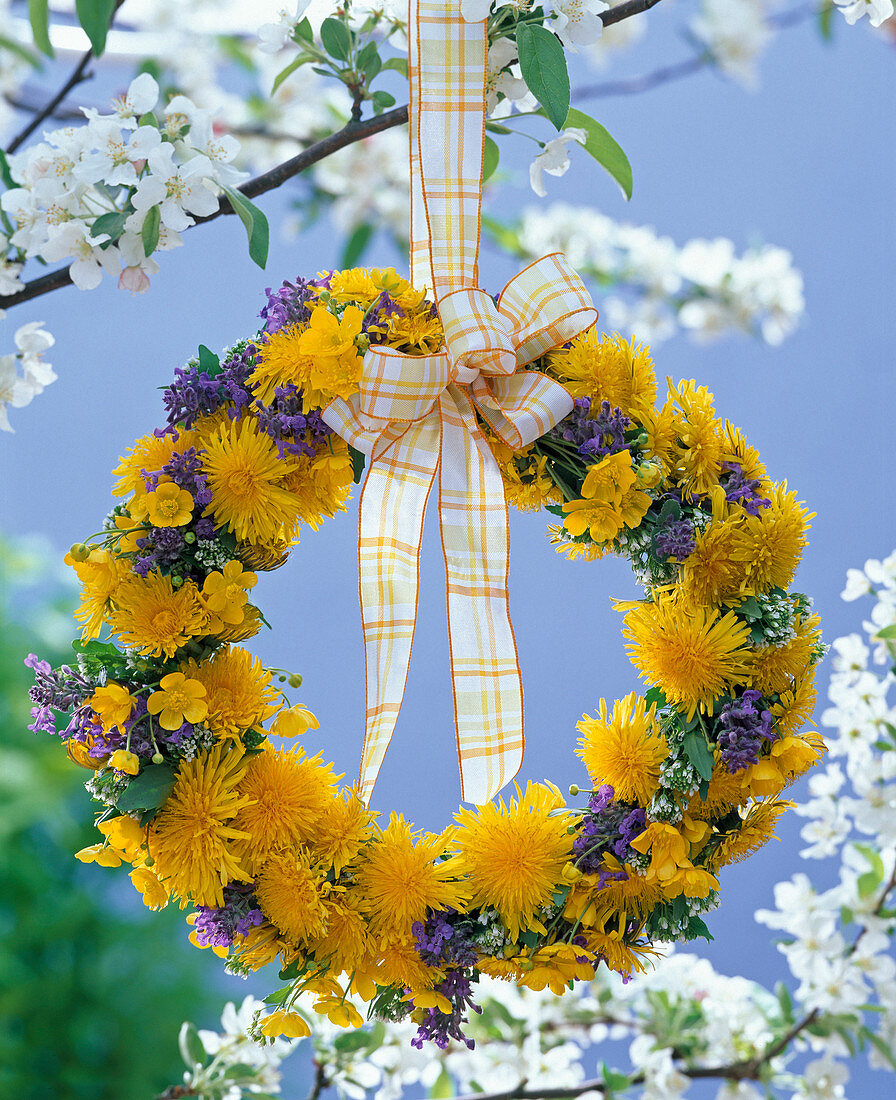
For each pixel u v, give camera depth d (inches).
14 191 55.5
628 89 70.5
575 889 57.0
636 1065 62.9
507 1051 63.4
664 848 56.5
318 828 56.5
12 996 93.5
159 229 55.9
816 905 61.5
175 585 56.2
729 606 57.5
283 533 56.5
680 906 57.1
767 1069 62.0
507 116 58.7
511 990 64.1
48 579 104.0
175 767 56.0
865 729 61.2
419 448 57.2
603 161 59.3
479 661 56.9
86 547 56.1
